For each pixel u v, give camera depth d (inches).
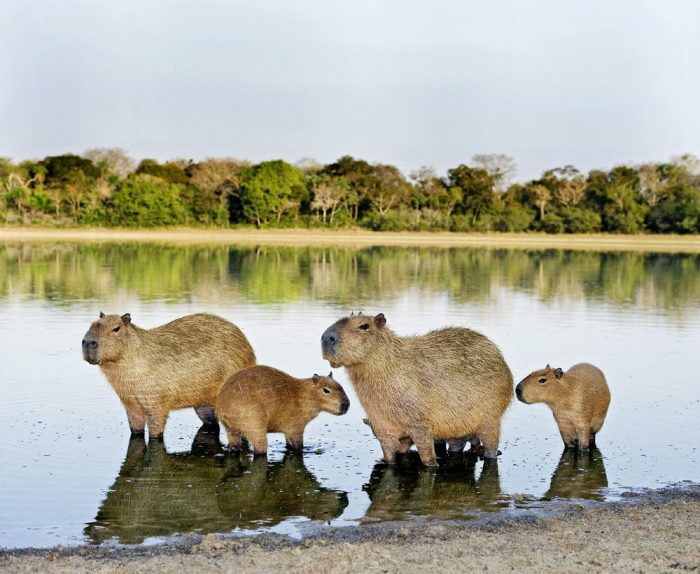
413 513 194.4
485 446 232.5
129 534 181.6
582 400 233.9
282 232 1806.1
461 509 196.5
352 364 221.3
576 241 1637.6
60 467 218.8
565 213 1893.5
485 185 2027.6
